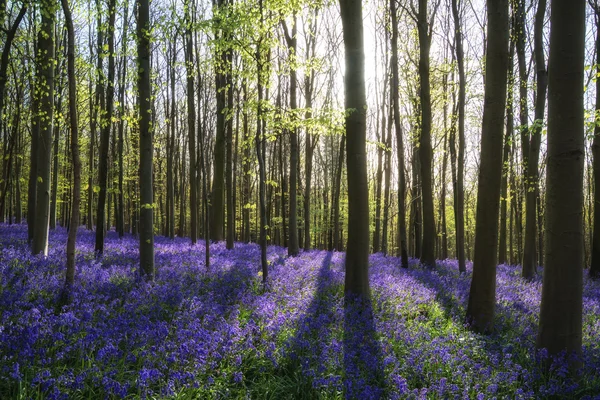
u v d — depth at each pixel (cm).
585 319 897
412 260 1909
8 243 1380
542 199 2392
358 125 923
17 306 631
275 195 3641
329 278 1154
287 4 1043
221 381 521
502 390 554
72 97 710
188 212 5097
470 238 5062
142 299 777
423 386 529
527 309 976
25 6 743
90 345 525
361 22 923
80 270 972
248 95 1786
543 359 615
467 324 799
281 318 693
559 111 600
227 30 972
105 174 1323
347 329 713
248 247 2073
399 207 1619
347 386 494
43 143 1138
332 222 3538
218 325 652
